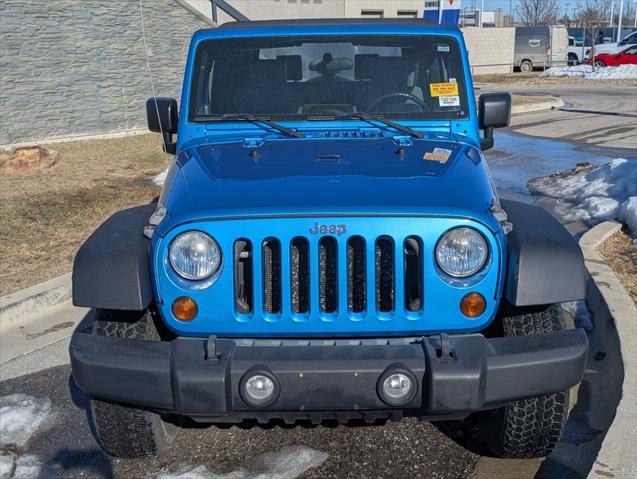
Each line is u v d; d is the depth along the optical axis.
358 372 2.92
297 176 3.38
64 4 13.30
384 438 3.91
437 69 4.25
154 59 14.77
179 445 3.88
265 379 2.91
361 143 3.88
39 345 5.17
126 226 3.42
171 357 3.02
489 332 3.58
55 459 3.81
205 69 4.30
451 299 3.05
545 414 3.31
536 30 36.62
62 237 7.28
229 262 3.04
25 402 4.34
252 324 3.08
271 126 4.09
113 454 3.66
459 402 2.93
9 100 12.87
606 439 3.50
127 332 3.31
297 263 3.09
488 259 3.05
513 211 3.52
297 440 3.91
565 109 18.88
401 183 3.28
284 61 4.29
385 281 3.10
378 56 4.29
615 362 4.37
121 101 14.48
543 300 3.05
